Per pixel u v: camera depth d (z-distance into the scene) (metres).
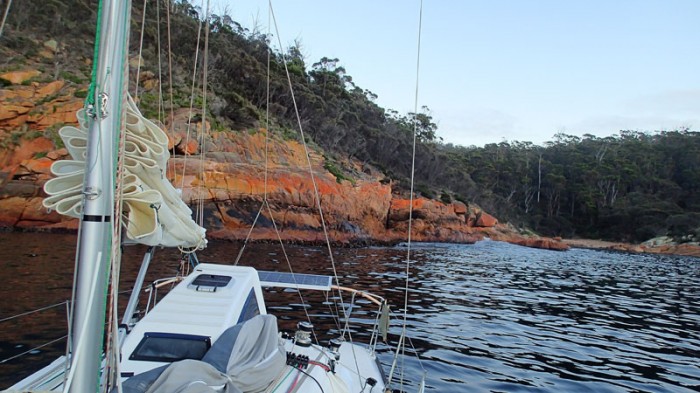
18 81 25.98
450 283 19.17
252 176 28.92
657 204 76.94
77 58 30.72
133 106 3.12
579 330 12.78
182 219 3.96
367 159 52.41
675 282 26.56
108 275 2.00
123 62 2.05
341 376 4.59
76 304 1.95
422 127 80.25
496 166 85.44
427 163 61.50
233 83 42.59
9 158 23.56
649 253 57.69
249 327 3.50
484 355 9.59
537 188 83.62
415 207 41.97
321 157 39.47
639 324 14.21
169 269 14.42
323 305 12.14
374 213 37.69
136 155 3.11
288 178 30.78
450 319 12.62
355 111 62.00
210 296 4.01
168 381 2.79
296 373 3.63
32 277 12.01
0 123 24.14
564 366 9.35
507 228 59.44
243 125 34.72
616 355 10.49
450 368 8.55
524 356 9.80
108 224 1.99
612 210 76.94
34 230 22.52
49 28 31.89
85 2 34.97
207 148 29.00
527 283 21.73
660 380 8.89
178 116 28.27
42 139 24.44
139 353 3.41
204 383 2.82
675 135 104.50
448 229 44.62
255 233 27.69
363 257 25.59
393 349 9.29
